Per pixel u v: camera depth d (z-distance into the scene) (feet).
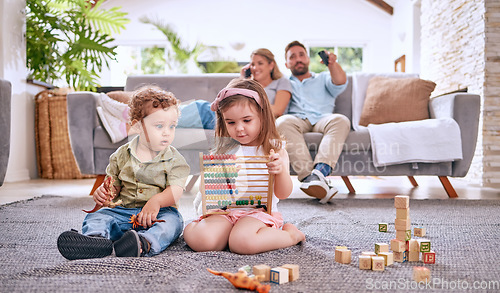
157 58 22.53
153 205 3.85
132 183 4.06
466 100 8.20
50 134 13.29
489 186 10.65
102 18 14.48
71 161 13.26
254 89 4.21
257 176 4.18
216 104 4.25
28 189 10.19
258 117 4.14
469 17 11.80
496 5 10.85
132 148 4.06
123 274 3.11
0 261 3.65
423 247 3.52
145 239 3.54
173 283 2.93
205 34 22.30
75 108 8.78
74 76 13.65
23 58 12.63
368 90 10.01
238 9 22.33
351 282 2.98
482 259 3.67
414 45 18.12
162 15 22.24
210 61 21.71
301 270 3.27
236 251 3.76
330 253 3.88
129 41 22.12
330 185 7.56
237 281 2.79
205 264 3.40
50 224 5.44
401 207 3.59
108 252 3.59
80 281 2.95
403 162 8.08
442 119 8.23
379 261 3.28
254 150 4.27
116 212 4.04
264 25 22.38
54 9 13.99
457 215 6.04
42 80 13.76
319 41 22.44
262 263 3.47
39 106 13.30
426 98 9.54
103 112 8.68
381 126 8.34
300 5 22.39
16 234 4.81
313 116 8.57
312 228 5.15
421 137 8.07
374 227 5.20
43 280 2.98
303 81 9.53
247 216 3.98
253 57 9.09
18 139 12.49
